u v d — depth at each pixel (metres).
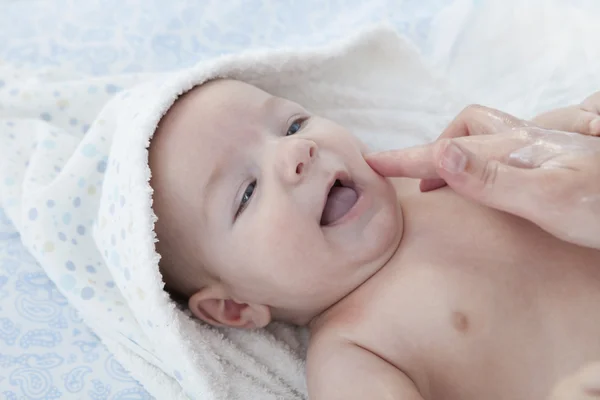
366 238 1.18
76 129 1.61
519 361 1.08
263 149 1.22
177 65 1.76
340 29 1.81
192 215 1.22
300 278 1.18
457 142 1.04
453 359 1.11
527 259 1.13
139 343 1.28
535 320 1.09
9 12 1.83
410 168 1.17
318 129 1.25
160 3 1.83
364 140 1.60
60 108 1.61
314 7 1.85
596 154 0.97
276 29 1.83
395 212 1.22
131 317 1.30
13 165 1.52
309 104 1.60
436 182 1.29
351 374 1.11
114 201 1.25
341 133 1.25
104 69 1.75
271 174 1.18
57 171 1.50
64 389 1.26
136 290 1.21
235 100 1.26
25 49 1.77
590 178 0.95
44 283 1.39
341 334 1.18
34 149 1.56
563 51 1.64
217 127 1.23
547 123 1.23
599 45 1.62
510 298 1.11
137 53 1.77
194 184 1.21
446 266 1.17
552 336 1.08
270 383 1.27
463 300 1.13
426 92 1.61
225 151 1.22
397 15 1.82
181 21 1.80
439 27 1.77
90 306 1.32
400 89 1.62
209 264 1.25
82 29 1.80
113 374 1.29
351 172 1.20
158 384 1.26
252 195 1.20
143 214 1.17
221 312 1.28
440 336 1.12
